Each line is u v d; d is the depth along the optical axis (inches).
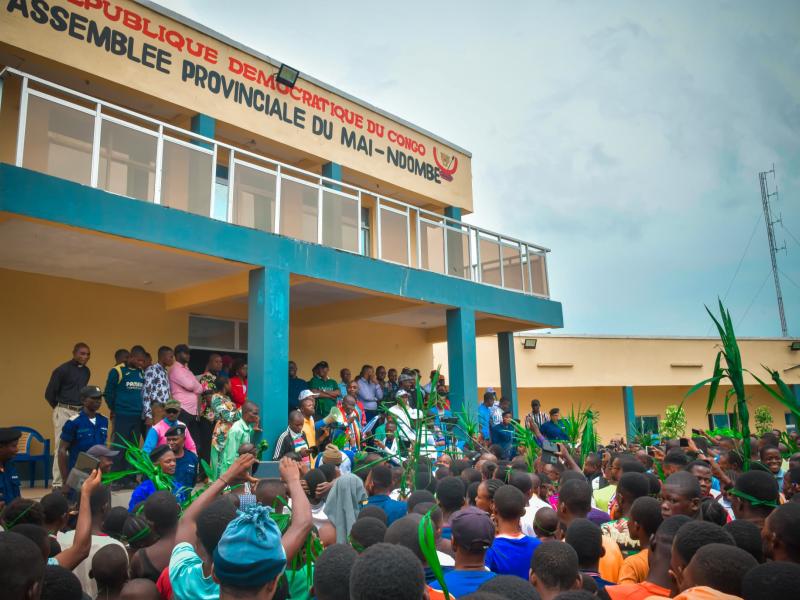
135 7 425.7
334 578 97.0
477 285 539.8
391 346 650.2
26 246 349.1
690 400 999.6
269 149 512.7
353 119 560.7
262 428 368.8
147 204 339.9
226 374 429.1
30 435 383.6
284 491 173.3
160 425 287.0
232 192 381.4
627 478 180.1
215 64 465.7
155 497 140.0
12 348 395.9
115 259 376.2
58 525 163.3
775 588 88.4
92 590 159.2
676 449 252.5
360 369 615.8
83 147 325.7
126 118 445.1
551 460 296.5
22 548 85.7
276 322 386.3
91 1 404.2
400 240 490.9
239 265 386.9
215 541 113.3
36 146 307.1
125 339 444.5
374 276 451.8
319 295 502.9
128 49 419.2
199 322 496.7
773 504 156.6
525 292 592.1
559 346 905.5
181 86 444.1
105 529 169.9
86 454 205.2
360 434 381.1
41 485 382.0
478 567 128.7
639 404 981.2
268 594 84.2
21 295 403.2
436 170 633.6
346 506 189.2
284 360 385.7
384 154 584.1
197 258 372.5
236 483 186.5
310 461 332.8
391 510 192.7
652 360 954.7
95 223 318.3
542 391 935.0
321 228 426.3
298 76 515.5
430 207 649.6
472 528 127.6
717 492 249.1
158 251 358.3
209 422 393.1
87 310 429.4
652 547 129.2
